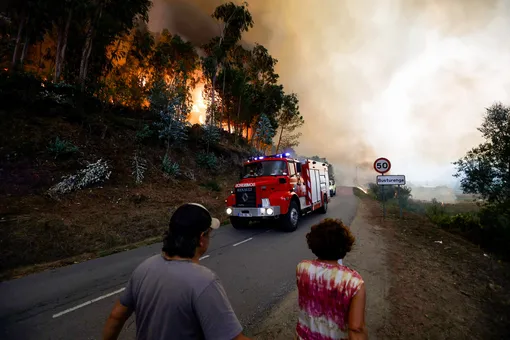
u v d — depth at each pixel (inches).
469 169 423.5
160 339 45.9
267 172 375.2
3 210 308.5
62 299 168.6
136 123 738.2
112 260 247.3
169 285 48.1
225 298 49.1
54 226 295.4
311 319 65.7
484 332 124.6
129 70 1000.2
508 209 335.9
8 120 480.7
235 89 1279.5
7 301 165.9
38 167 422.6
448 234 327.9
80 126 585.3
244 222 382.0
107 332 54.7
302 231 353.4
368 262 222.5
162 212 408.5
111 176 500.1
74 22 805.9
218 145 1002.7
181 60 1126.4
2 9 689.0
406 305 150.2
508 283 180.7
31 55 938.1
